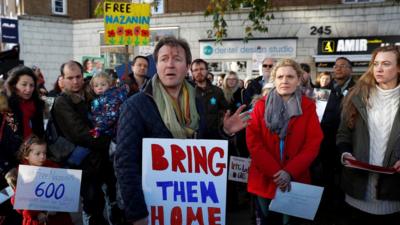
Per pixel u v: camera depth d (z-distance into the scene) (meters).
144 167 2.20
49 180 3.22
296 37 13.92
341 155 2.84
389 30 12.88
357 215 2.90
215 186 2.25
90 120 3.65
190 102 2.34
